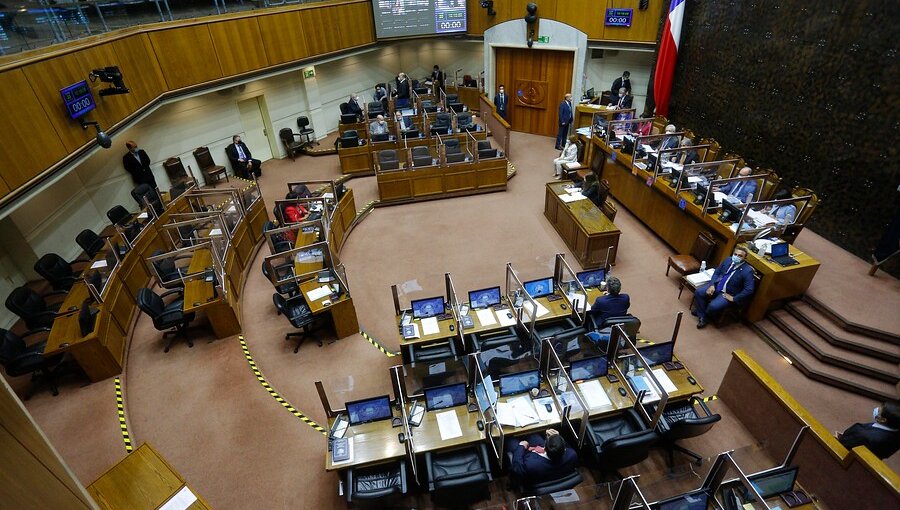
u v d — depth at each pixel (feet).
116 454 19.02
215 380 22.86
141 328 26.66
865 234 25.91
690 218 28.68
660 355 18.93
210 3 37.58
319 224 29.45
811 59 27.96
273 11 41.75
